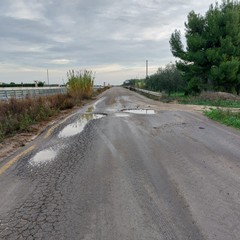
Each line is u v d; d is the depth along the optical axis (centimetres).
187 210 371
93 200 405
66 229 326
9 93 2264
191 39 2941
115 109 1825
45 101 1733
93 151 699
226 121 1163
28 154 685
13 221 348
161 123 1168
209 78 3006
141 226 330
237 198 408
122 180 486
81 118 1370
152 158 627
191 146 745
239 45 2875
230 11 2823
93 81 3275
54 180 494
